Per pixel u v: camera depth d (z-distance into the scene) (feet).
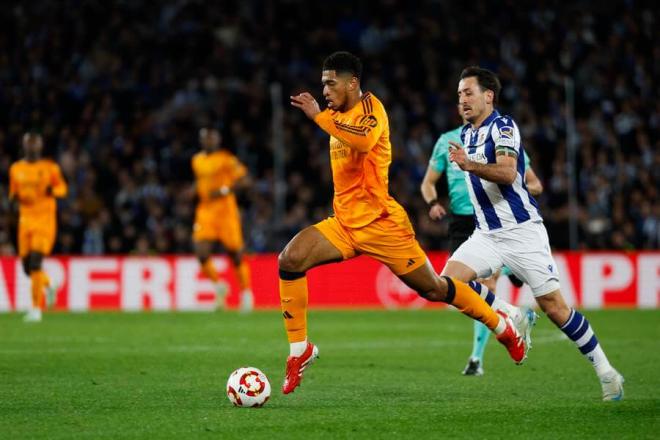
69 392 80.02
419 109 233.96
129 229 204.95
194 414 69.15
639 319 161.68
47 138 226.58
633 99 236.43
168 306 188.75
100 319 162.61
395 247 76.18
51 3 260.21
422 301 191.72
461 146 78.18
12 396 77.82
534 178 95.76
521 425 64.90
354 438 60.70
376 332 139.85
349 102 75.05
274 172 223.51
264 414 69.26
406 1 266.16
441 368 99.45
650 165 221.46
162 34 259.19
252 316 169.68
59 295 187.52
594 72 244.83
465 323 155.12
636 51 252.42
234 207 175.63
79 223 207.41
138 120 233.76
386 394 80.23
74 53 251.80
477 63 247.91
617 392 75.87
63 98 237.86
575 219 198.08
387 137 75.72
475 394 80.59
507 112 234.38
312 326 149.79
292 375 76.33
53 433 62.18
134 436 61.26
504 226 78.28
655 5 263.08
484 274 80.38
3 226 201.57
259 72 246.68
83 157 221.66
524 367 100.68
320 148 228.02
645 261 190.19
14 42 253.24
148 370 95.35
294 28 260.62
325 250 76.07
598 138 226.58
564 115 231.91
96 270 188.96
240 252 176.14
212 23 261.44
